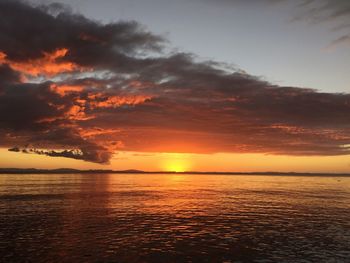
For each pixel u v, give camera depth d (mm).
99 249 34938
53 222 50625
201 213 62438
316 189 146875
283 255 33531
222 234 43188
